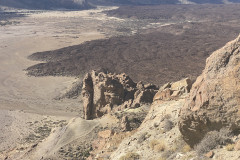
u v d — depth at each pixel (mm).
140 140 23844
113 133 37594
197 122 16328
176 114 25328
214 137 15172
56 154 38906
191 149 17188
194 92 17047
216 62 16531
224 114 15141
